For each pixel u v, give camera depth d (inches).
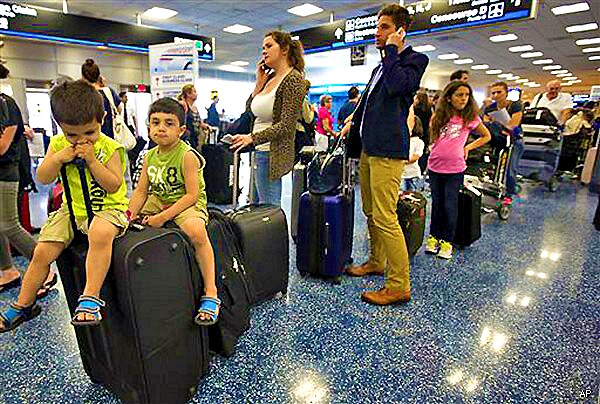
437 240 124.8
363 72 630.5
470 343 74.8
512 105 191.3
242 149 90.2
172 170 63.6
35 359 67.5
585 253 126.8
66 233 55.4
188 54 204.8
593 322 83.0
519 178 274.1
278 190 102.0
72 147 49.6
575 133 272.2
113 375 55.8
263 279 87.0
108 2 310.7
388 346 73.5
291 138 88.3
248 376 64.3
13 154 85.8
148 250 49.8
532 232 150.6
